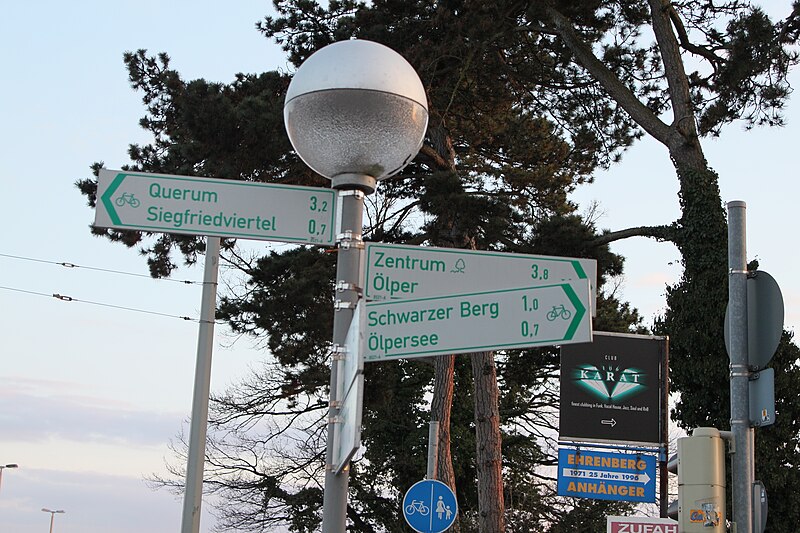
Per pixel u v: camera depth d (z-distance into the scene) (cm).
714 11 1852
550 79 2144
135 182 510
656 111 2045
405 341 443
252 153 1761
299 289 2055
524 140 2294
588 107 2181
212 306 989
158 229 505
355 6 2002
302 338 2178
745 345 602
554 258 505
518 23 1991
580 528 3073
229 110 1728
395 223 2264
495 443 2206
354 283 468
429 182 1873
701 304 1520
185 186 511
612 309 3094
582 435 1437
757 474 1378
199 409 959
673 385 1524
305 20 1995
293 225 500
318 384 2691
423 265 496
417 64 1827
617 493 1435
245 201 507
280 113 1733
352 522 3195
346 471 425
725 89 1733
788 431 1399
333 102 458
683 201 1634
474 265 501
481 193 1928
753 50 1695
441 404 2364
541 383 3272
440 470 2323
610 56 2048
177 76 1995
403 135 466
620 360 1459
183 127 1855
